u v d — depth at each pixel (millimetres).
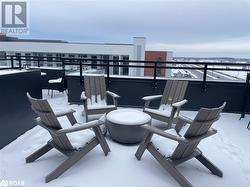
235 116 4090
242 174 2168
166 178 2027
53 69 5945
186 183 1871
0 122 2461
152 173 2098
